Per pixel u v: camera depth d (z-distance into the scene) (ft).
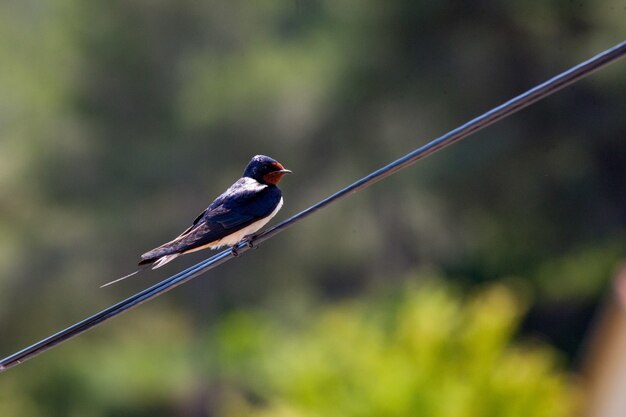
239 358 76.38
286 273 91.97
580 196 81.15
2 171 83.82
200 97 82.17
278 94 82.69
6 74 85.30
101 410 80.59
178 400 82.48
